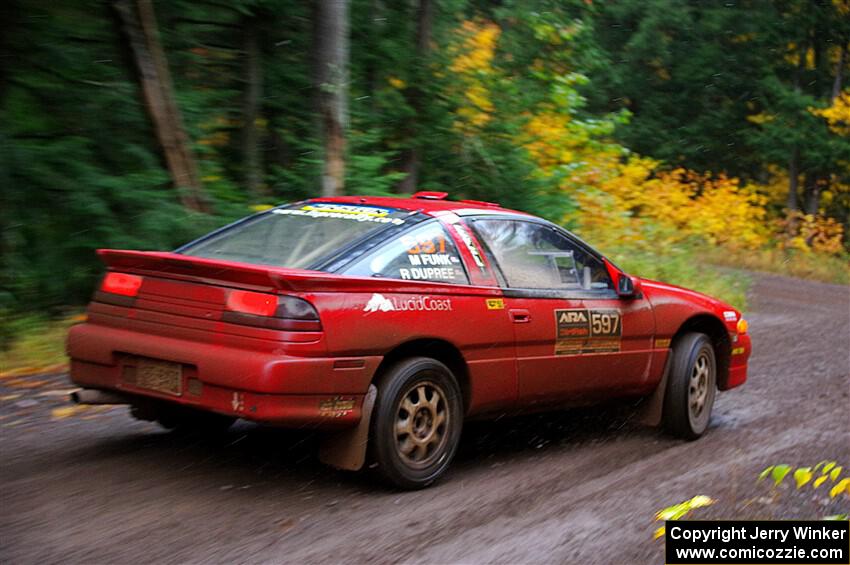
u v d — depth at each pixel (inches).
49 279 348.5
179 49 435.5
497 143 559.8
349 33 495.8
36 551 151.2
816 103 1257.4
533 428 259.4
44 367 294.2
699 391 259.3
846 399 319.6
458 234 211.0
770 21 1280.8
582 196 678.5
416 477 191.6
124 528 163.2
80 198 348.2
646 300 249.4
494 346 207.9
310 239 201.5
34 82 375.6
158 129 386.6
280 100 470.3
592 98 1096.2
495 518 178.2
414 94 530.3
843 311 661.9
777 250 1107.9
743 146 1355.8
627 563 156.7
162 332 185.2
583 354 229.6
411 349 195.6
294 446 220.2
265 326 173.6
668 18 1288.1
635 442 249.6
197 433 227.0
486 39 601.6
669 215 887.1
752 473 219.1
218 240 212.1
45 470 194.7
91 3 376.5
